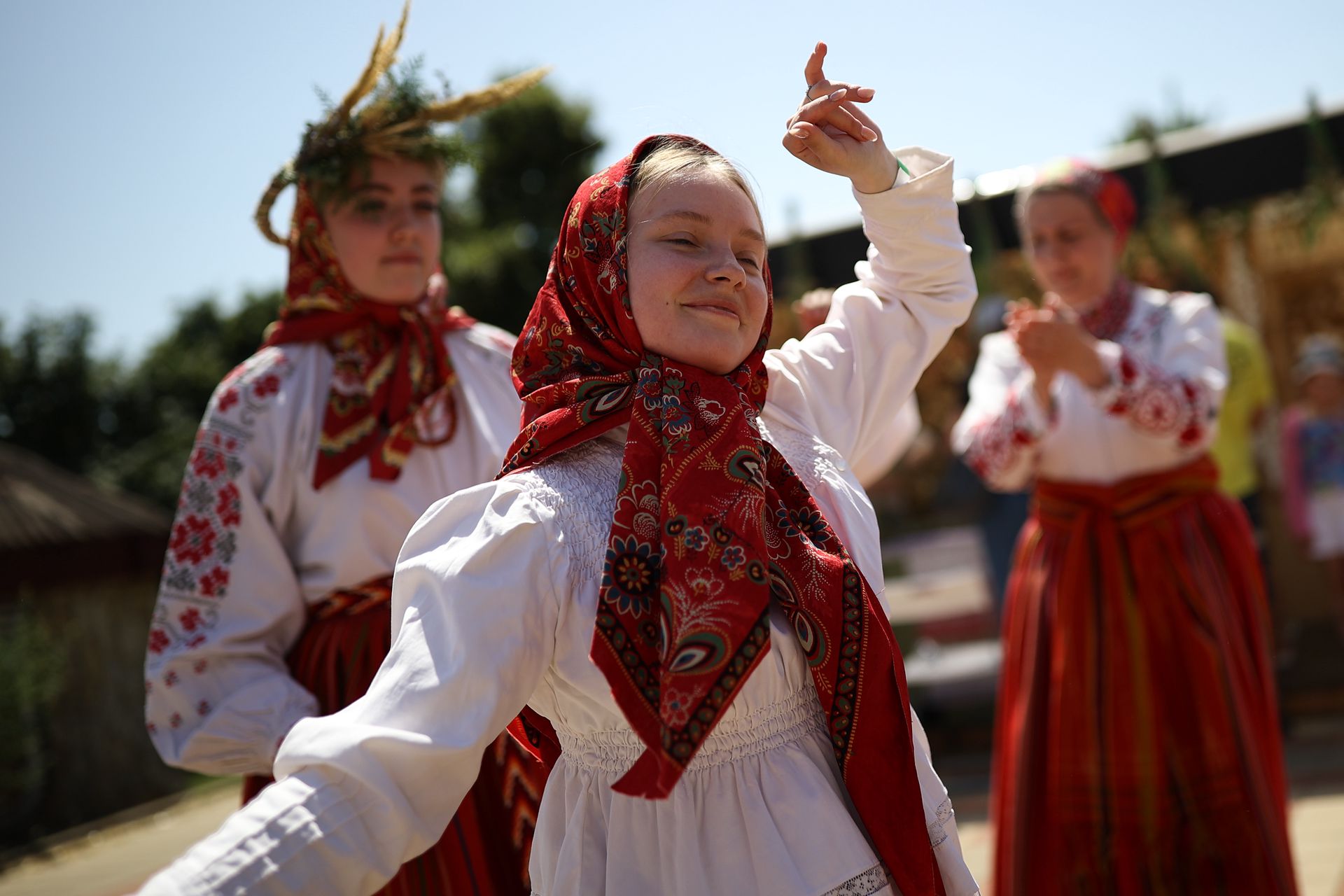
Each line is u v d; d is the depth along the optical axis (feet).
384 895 6.94
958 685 19.19
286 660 7.59
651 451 4.62
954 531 19.21
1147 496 9.95
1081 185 10.67
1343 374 21.52
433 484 7.65
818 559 4.72
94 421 74.33
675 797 4.49
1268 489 23.15
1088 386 9.71
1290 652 19.61
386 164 7.92
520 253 50.49
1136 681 9.69
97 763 26.76
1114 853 9.62
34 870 20.29
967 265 6.34
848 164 5.76
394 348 7.95
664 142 5.12
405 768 4.24
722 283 4.77
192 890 3.91
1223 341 10.48
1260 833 9.31
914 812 4.59
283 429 7.57
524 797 7.14
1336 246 23.09
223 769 7.17
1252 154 16.62
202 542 7.40
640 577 4.46
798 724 4.67
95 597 28.12
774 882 4.38
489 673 4.35
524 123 52.54
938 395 19.16
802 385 5.74
